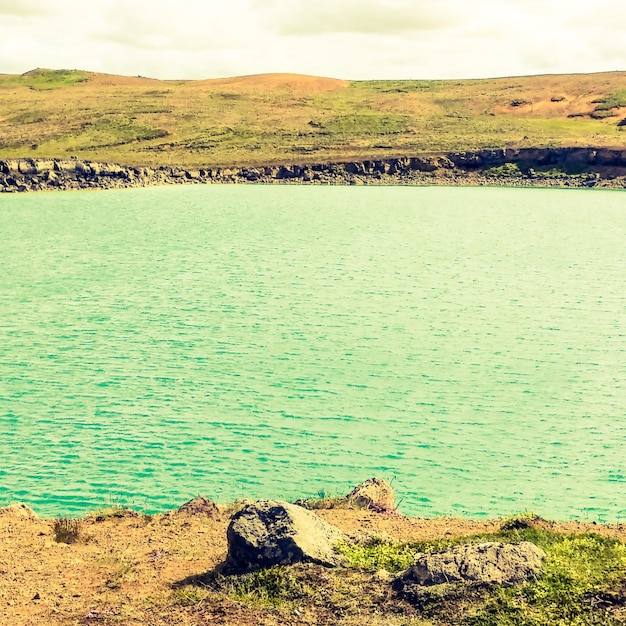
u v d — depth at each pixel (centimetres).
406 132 18775
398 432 3369
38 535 2052
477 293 6175
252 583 1684
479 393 3859
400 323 5194
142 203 12900
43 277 6725
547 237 9381
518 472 2972
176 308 5600
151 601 1648
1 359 4356
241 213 11600
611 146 16275
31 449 3167
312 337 4841
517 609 1494
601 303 5862
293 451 3164
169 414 3550
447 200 13488
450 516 2575
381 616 1530
